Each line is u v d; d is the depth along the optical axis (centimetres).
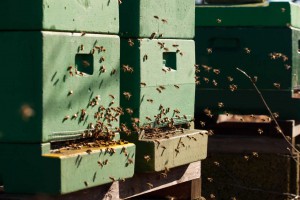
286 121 727
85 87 461
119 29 518
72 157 436
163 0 546
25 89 427
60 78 438
